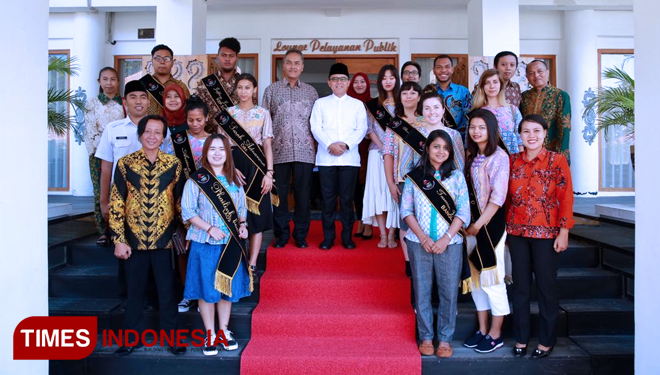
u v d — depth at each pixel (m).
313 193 5.42
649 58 2.22
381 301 3.32
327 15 6.74
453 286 2.75
